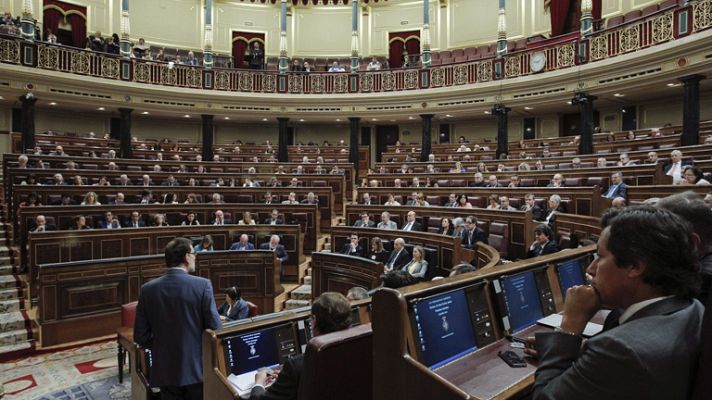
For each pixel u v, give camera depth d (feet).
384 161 52.65
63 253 23.20
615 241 3.84
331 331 6.68
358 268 18.80
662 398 3.22
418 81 50.39
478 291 6.50
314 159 53.62
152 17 58.49
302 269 28.76
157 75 48.96
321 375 5.36
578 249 9.46
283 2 54.70
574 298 4.35
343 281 19.38
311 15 63.67
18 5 50.98
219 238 27.55
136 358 12.59
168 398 9.21
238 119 56.24
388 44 62.28
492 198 26.89
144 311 9.07
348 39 63.41
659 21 34.19
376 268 17.92
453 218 27.32
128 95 47.39
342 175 40.70
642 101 44.29
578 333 4.16
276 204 32.40
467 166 41.09
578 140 42.80
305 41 63.46
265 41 63.31
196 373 8.93
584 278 8.84
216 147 55.26
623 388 3.26
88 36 53.11
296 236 27.91
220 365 8.13
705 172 23.79
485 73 46.70
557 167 33.19
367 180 45.93
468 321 6.11
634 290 3.79
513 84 44.42
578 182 28.17
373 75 52.11
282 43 54.90
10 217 30.40
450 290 6.01
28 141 42.24
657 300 3.69
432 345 5.44
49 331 18.56
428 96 49.55
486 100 46.65
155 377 8.87
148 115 53.31
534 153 42.42
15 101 45.85
